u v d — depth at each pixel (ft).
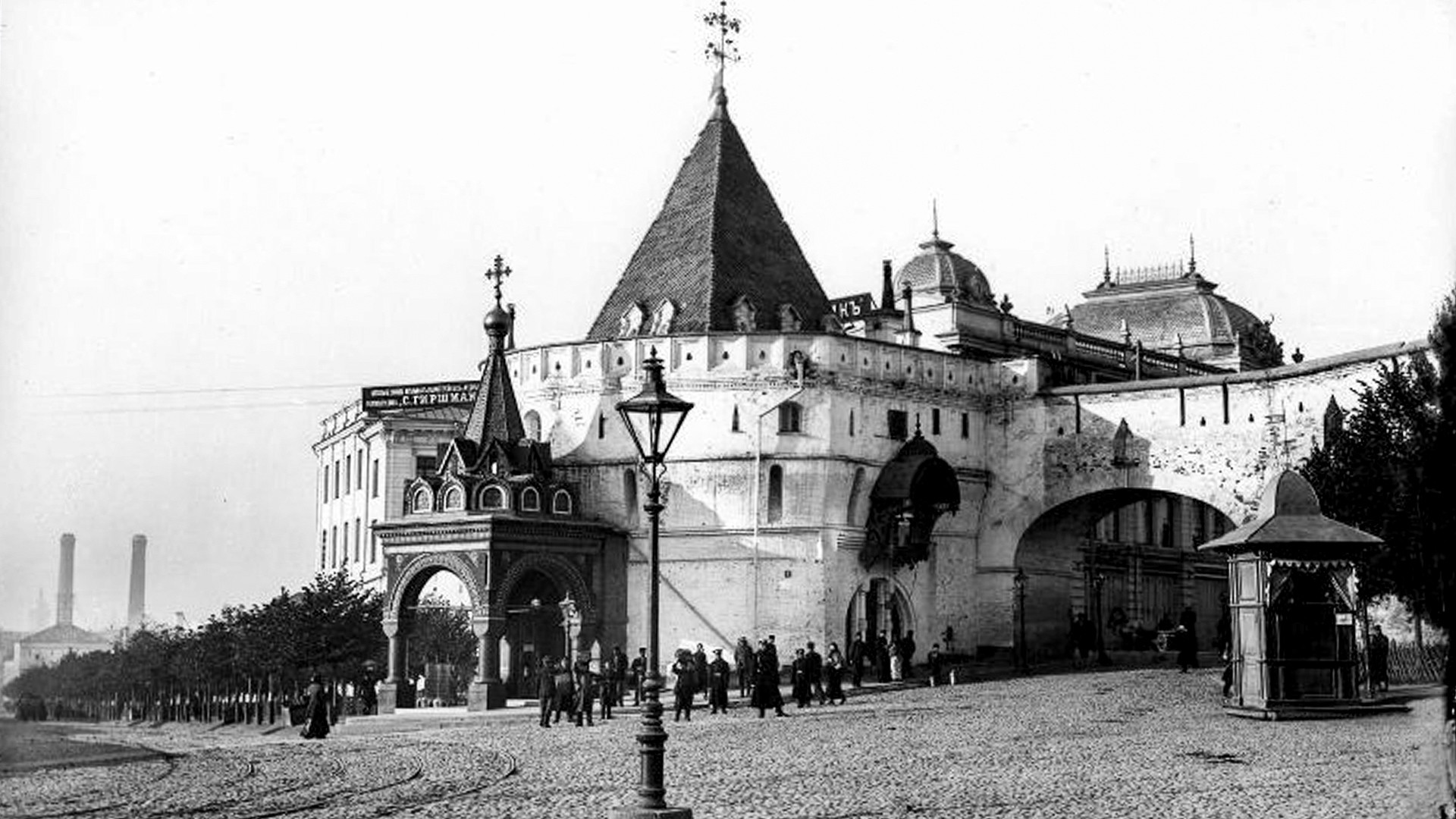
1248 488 211.82
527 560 199.41
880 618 218.79
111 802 88.79
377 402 299.17
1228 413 214.90
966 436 232.73
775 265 234.38
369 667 204.95
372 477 297.53
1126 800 82.79
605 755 117.91
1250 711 128.26
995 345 272.10
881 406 219.61
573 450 216.95
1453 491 77.61
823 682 201.46
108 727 245.86
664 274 231.50
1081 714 141.38
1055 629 238.48
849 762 106.42
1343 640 126.52
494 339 210.79
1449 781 77.56
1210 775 92.38
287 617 239.30
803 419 210.38
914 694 178.70
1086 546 271.28
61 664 276.62
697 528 211.00
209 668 263.08
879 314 266.77
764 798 87.66
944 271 285.23
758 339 212.64
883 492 214.07
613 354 216.95
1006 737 121.49
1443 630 77.41
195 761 120.06
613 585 212.43
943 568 228.63
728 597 209.15
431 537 198.39
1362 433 146.82
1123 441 223.92
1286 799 81.05
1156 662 219.00
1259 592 127.95
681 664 158.30
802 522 209.05
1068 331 289.74
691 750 119.44
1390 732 112.27
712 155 239.50
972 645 231.30
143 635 284.61
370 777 104.22
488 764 111.75
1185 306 341.21
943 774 97.30
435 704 216.13
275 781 101.65
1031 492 231.09
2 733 140.87
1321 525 126.62
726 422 211.82
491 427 206.49
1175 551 307.99
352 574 305.53
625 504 214.07
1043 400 231.71
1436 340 78.28
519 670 212.02
